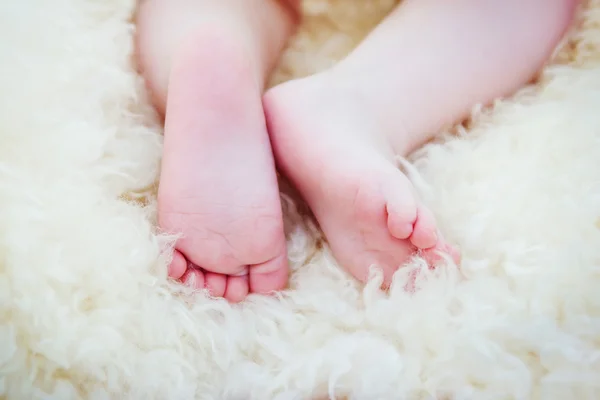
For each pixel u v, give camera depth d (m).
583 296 0.25
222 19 0.29
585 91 0.30
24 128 0.27
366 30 0.33
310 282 0.28
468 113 0.30
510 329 0.25
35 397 0.24
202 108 0.26
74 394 0.24
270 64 0.31
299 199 0.29
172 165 0.26
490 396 0.25
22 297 0.24
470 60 0.29
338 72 0.29
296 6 0.32
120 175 0.27
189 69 0.26
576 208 0.27
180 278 0.27
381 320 0.26
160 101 0.29
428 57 0.29
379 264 0.27
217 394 0.25
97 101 0.28
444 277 0.26
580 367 0.24
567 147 0.28
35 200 0.26
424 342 0.25
